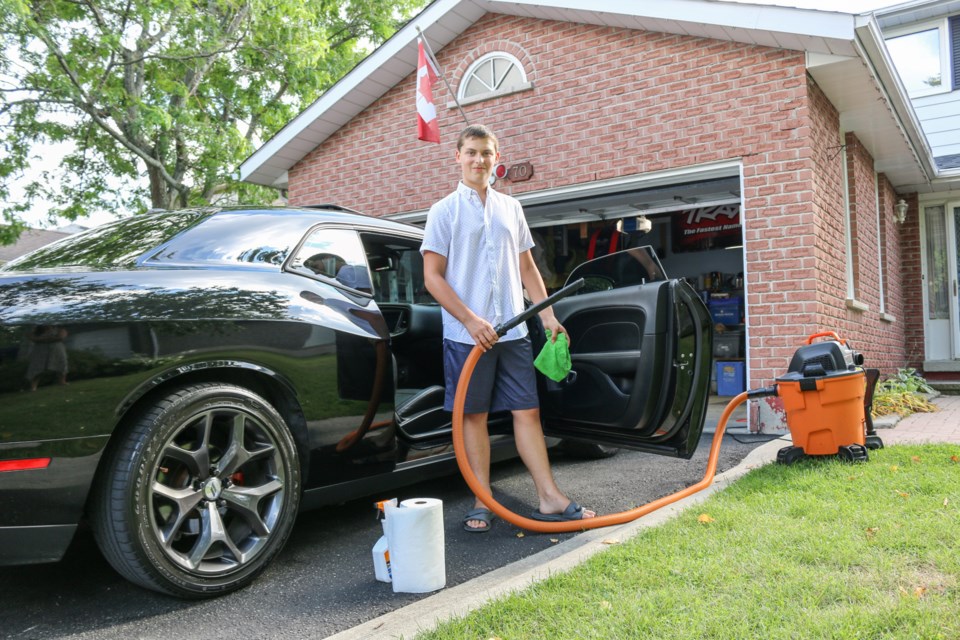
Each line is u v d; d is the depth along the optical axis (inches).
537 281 129.7
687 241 409.4
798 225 221.8
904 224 405.1
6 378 75.9
